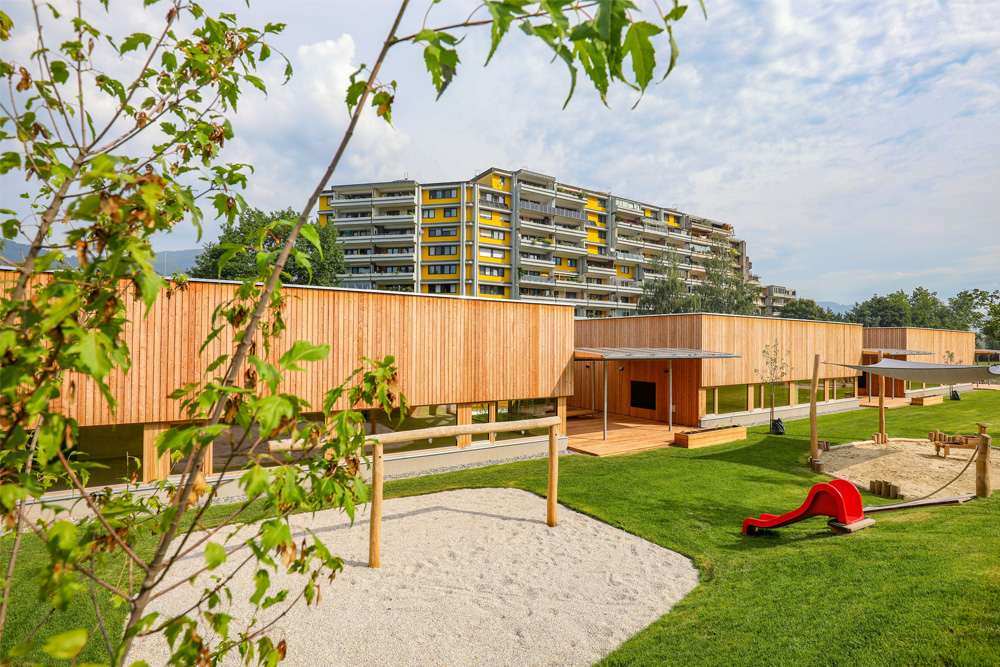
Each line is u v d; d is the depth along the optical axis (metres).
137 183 1.43
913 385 29.83
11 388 1.26
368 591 6.34
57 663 4.89
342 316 11.58
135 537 2.15
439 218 55.69
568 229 61.78
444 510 9.59
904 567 6.17
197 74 2.32
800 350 22.78
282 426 1.45
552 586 6.53
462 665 4.87
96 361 1.23
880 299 93.88
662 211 73.75
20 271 1.54
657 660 4.80
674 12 1.26
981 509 8.54
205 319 9.91
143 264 1.34
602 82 1.37
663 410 20.44
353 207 56.81
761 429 18.88
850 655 4.51
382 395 1.95
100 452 8.94
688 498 10.36
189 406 1.58
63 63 1.96
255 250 1.73
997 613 4.80
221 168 2.40
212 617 1.56
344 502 1.83
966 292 87.62
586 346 24.41
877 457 14.10
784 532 8.27
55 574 1.32
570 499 10.26
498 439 14.20
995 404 26.53
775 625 5.19
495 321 13.98
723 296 55.28
